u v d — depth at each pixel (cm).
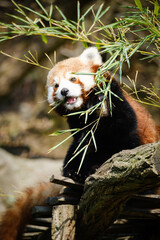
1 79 1684
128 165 632
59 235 777
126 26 720
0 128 2280
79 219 816
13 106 2650
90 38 1778
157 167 582
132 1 1492
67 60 987
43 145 2047
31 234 1022
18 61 1670
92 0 1549
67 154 965
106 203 747
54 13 1508
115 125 864
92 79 920
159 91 1584
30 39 1647
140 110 969
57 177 797
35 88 2673
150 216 876
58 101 926
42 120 2284
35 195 953
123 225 956
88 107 912
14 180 1442
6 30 1608
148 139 924
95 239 882
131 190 680
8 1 1570
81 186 805
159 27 717
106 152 895
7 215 959
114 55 707
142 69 1788
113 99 869
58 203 817
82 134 930
